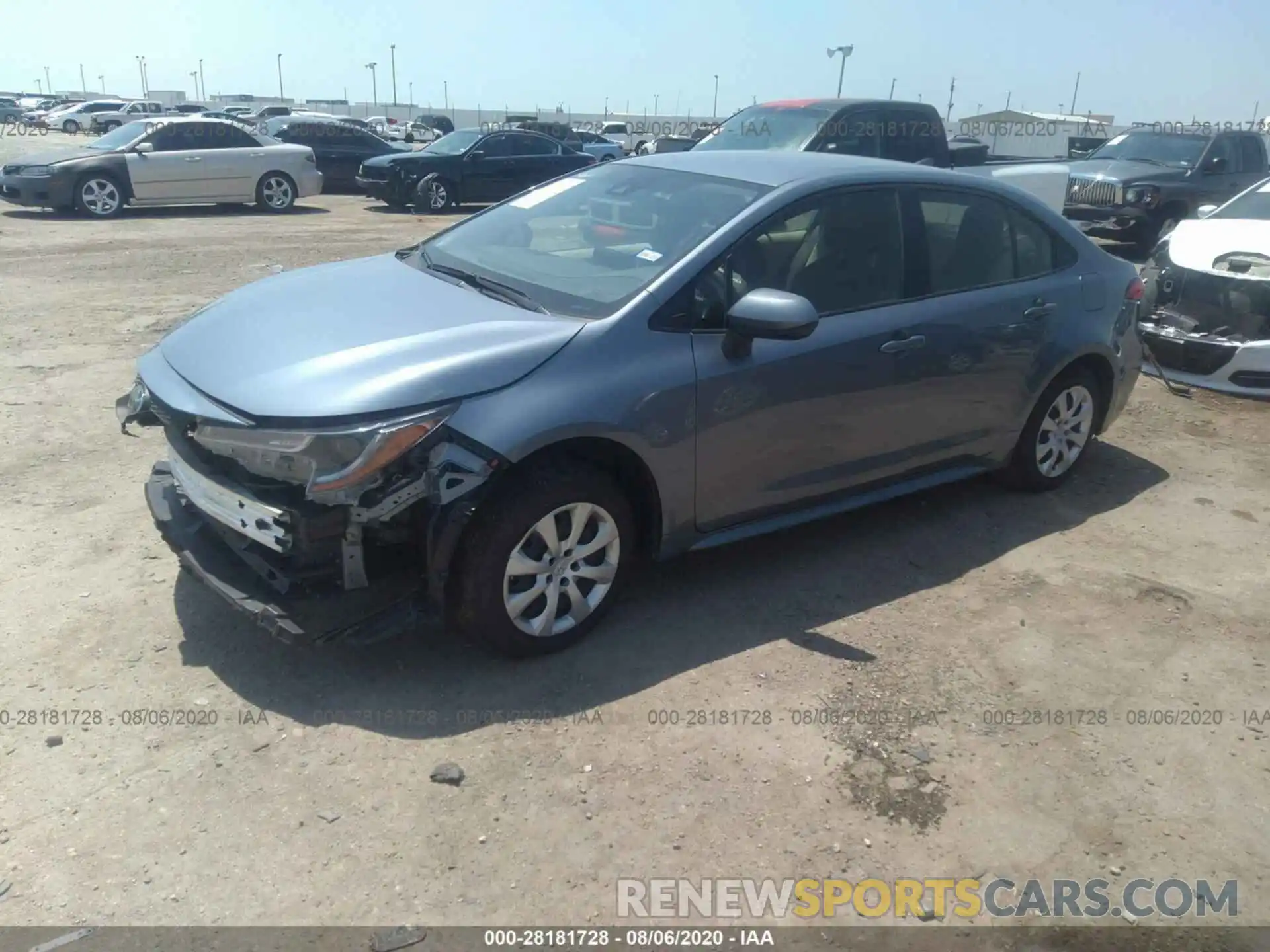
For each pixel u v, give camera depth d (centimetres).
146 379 361
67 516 452
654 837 281
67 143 3216
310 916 252
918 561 447
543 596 353
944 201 452
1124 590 429
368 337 343
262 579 330
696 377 361
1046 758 320
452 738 316
